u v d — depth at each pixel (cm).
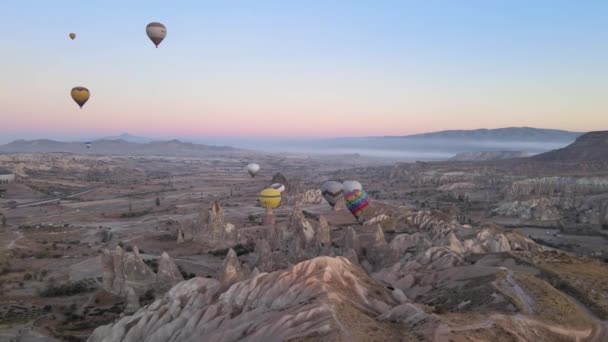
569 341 4916
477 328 4612
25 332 7012
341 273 5806
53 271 10775
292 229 13212
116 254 8925
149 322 5719
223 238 13638
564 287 6719
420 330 4519
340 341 4197
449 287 7044
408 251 10106
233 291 5747
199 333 5288
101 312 7925
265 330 4706
